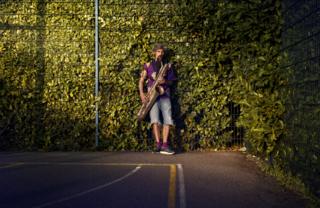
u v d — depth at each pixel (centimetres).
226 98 1095
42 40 1112
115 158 1018
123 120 1108
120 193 752
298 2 793
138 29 1097
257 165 952
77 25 1108
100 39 1105
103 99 1106
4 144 1120
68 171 897
